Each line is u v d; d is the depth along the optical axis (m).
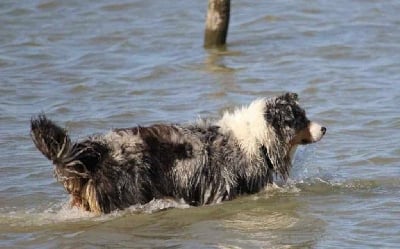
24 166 14.34
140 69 19.94
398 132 15.62
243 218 12.16
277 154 13.19
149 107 17.28
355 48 21.02
